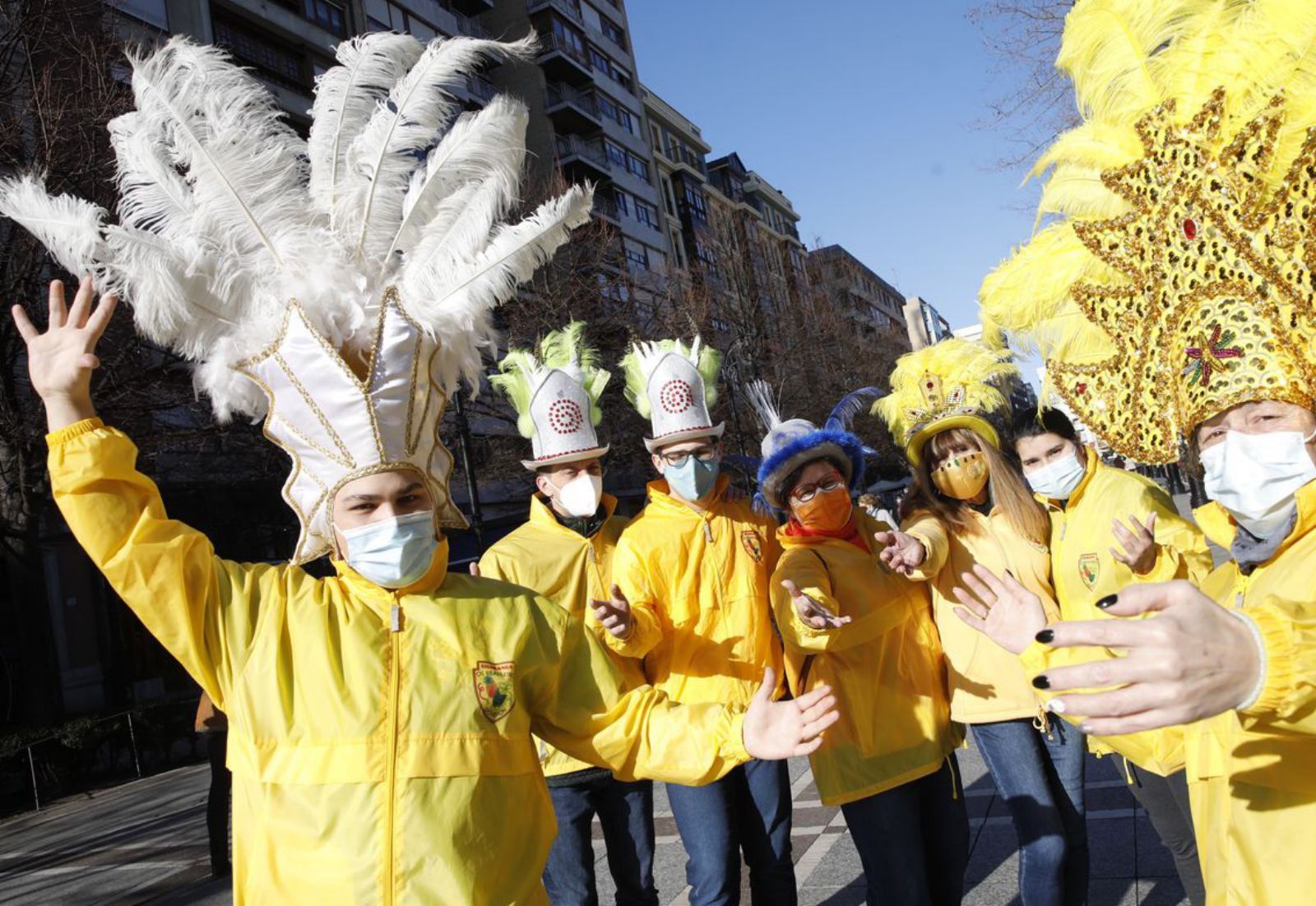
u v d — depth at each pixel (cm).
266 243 235
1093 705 134
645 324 2395
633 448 2192
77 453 201
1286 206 168
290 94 2561
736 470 1241
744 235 3488
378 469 215
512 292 246
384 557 214
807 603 297
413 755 200
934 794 339
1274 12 176
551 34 3981
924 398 374
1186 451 197
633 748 222
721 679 370
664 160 4800
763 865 357
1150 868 398
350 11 2877
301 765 200
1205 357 176
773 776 358
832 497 353
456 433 1773
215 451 1608
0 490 1334
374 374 219
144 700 1956
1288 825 168
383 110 259
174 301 217
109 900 660
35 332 213
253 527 1995
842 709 327
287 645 210
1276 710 135
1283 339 168
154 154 234
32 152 1140
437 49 262
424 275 246
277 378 221
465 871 195
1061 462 341
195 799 1027
